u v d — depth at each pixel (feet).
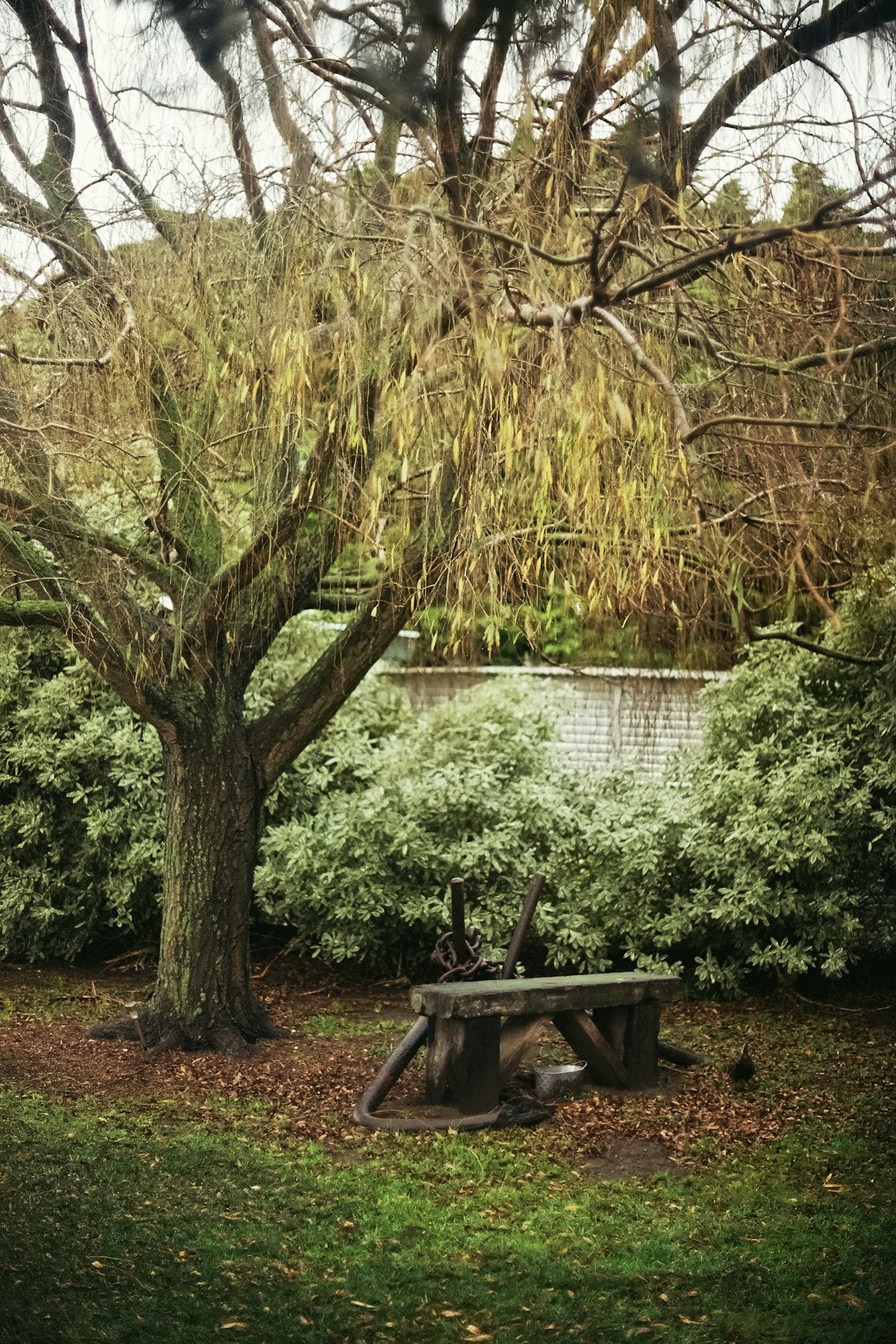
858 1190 15.65
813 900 26.84
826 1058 22.49
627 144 13.07
